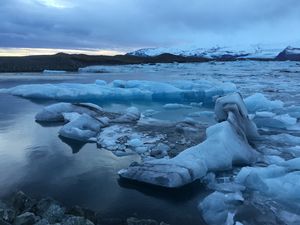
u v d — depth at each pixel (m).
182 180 4.96
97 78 24.97
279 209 4.34
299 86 17.94
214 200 4.45
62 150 6.73
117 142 7.08
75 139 7.45
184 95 16.86
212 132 6.45
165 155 6.29
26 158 6.27
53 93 14.56
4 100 13.48
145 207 4.46
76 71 34.59
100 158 6.26
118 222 4.05
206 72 32.75
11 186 5.04
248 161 6.02
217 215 4.20
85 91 14.97
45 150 6.73
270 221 4.05
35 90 14.60
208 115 10.55
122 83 18.19
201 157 5.61
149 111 11.45
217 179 5.34
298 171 5.09
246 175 5.08
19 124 8.95
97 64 48.59
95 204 4.54
